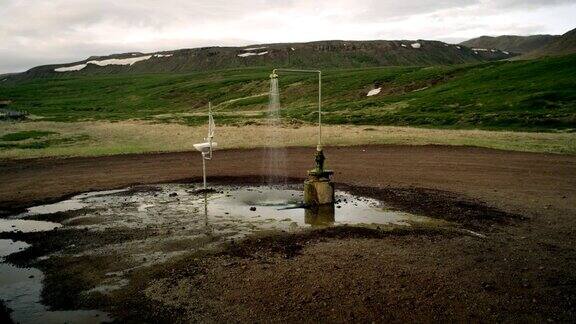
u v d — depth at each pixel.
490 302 7.18
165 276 8.49
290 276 8.30
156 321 6.88
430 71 87.88
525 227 11.22
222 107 86.12
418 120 44.28
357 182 18.28
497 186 16.62
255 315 6.96
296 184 18.05
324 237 10.62
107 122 46.94
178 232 11.34
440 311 6.94
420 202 14.23
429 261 8.89
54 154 29.17
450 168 21.02
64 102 103.62
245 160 25.42
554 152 25.27
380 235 10.69
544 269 8.45
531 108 45.19
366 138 33.31
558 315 6.78
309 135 35.81
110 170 22.88
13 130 40.44
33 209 14.52
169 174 21.23
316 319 6.80
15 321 6.97
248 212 13.35
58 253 9.97
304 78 103.81
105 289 8.03
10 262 9.51
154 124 44.44
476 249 9.58
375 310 7.01
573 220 11.77
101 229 11.79
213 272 8.61
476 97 55.78
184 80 134.12
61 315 7.14
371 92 81.50
